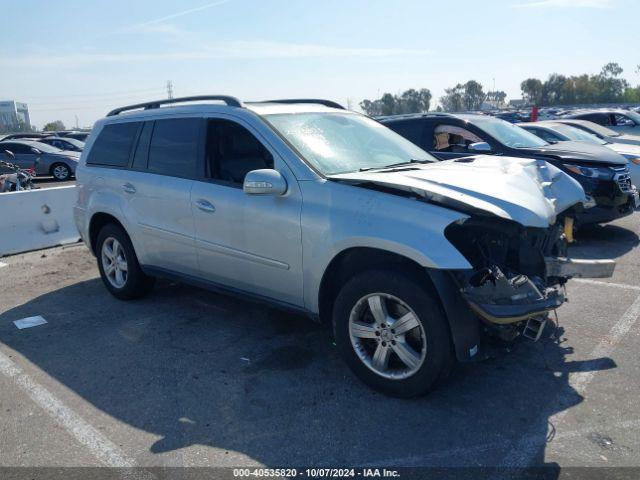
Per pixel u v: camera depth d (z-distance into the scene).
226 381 3.97
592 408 3.46
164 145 5.05
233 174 4.42
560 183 4.45
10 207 8.13
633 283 5.87
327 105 5.39
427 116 8.21
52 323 5.25
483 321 3.41
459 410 3.48
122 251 5.67
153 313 5.41
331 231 3.67
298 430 3.33
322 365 4.17
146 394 3.83
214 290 4.78
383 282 3.47
